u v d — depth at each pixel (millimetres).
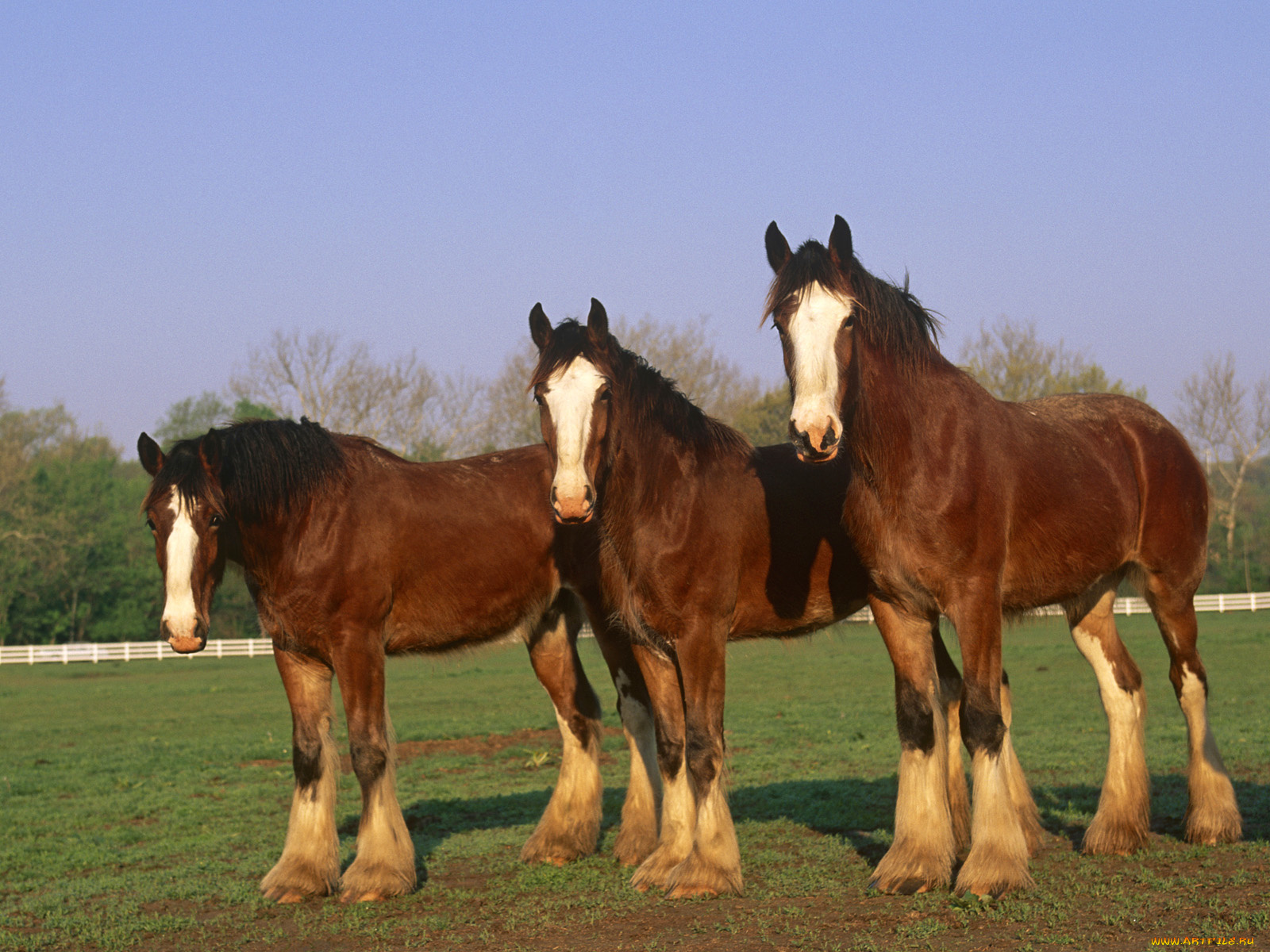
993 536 5289
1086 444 6012
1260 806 7008
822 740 12703
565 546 6742
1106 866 5625
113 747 15367
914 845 5363
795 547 5992
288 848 6051
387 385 42438
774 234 5328
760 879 5773
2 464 51562
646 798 6555
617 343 5793
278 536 5992
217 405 62469
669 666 5926
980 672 5223
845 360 4992
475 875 6316
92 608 52812
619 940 4801
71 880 6832
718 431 6059
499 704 19828
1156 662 21859
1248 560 53719
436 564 6457
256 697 23609
